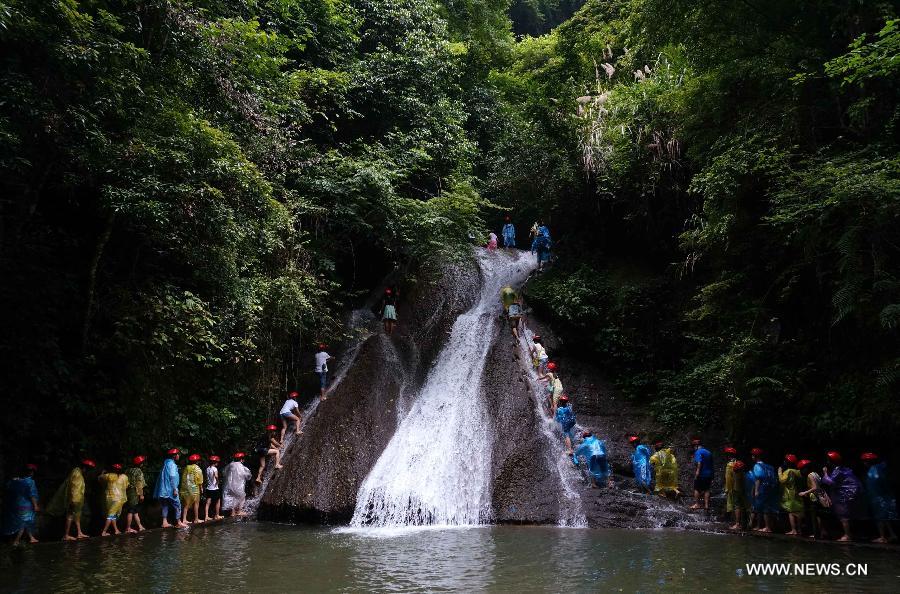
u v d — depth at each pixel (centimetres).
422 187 2159
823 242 998
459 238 1828
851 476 898
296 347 1548
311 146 1670
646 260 1719
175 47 1073
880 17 998
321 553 793
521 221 2397
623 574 645
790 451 1094
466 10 2695
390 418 1383
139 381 1130
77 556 783
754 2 1200
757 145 1104
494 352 1488
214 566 709
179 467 1184
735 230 1162
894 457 949
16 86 814
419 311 1786
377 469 1227
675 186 1504
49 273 1050
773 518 1000
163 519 1079
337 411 1350
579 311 1587
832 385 1025
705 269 1506
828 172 918
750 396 1097
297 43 1669
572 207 1872
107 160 917
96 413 1052
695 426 1334
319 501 1139
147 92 989
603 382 1530
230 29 1175
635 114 1568
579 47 1984
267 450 1312
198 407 1248
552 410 1337
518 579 623
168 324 1162
